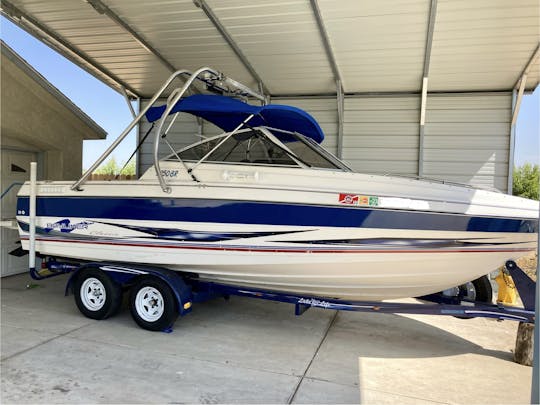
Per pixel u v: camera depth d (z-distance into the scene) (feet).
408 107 24.32
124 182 14.92
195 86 25.18
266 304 18.53
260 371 11.76
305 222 12.73
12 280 21.11
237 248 13.44
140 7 17.99
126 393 10.23
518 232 12.37
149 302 14.64
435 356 13.30
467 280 13.08
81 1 17.90
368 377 11.64
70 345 13.01
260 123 15.43
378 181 12.44
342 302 13.67
